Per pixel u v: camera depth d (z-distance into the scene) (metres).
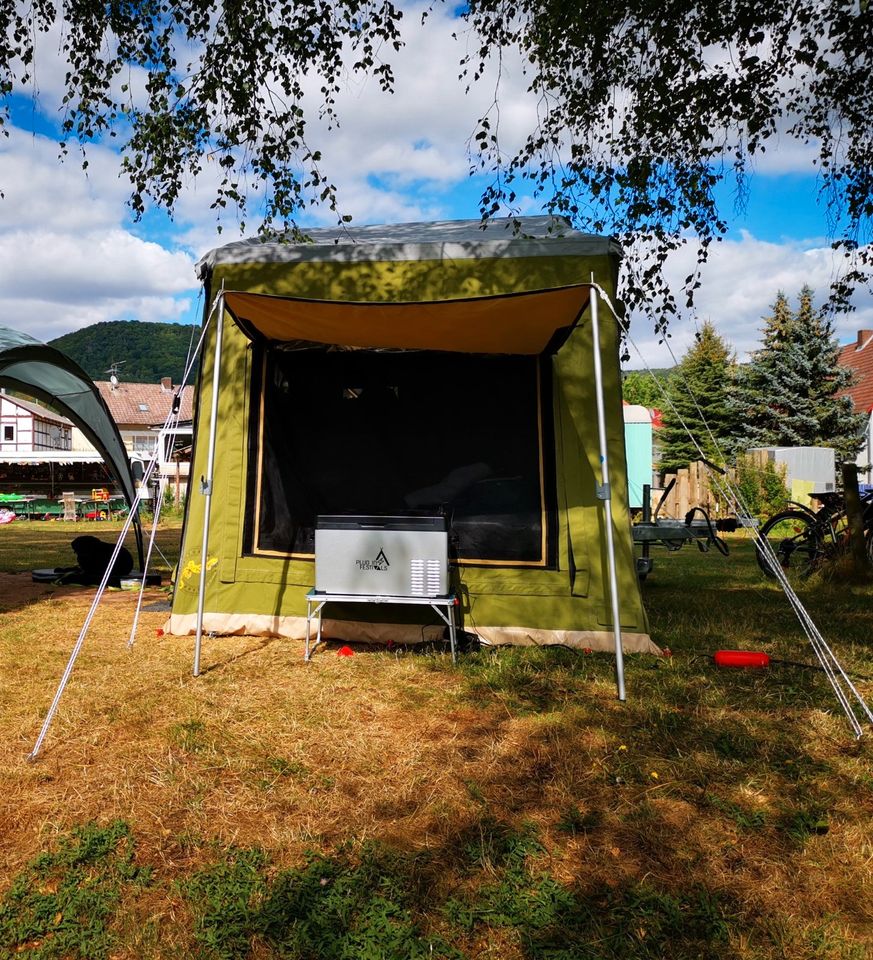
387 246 5.08
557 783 2.93
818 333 22.50
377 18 7.33
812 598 6.89
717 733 3.41
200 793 2.83
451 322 4.42
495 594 5.00
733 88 6.85
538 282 4.96
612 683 4.12
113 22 7.45
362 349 5.22
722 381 24.38
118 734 3.39
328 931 2.04
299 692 3.99
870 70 6.83
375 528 4.52
